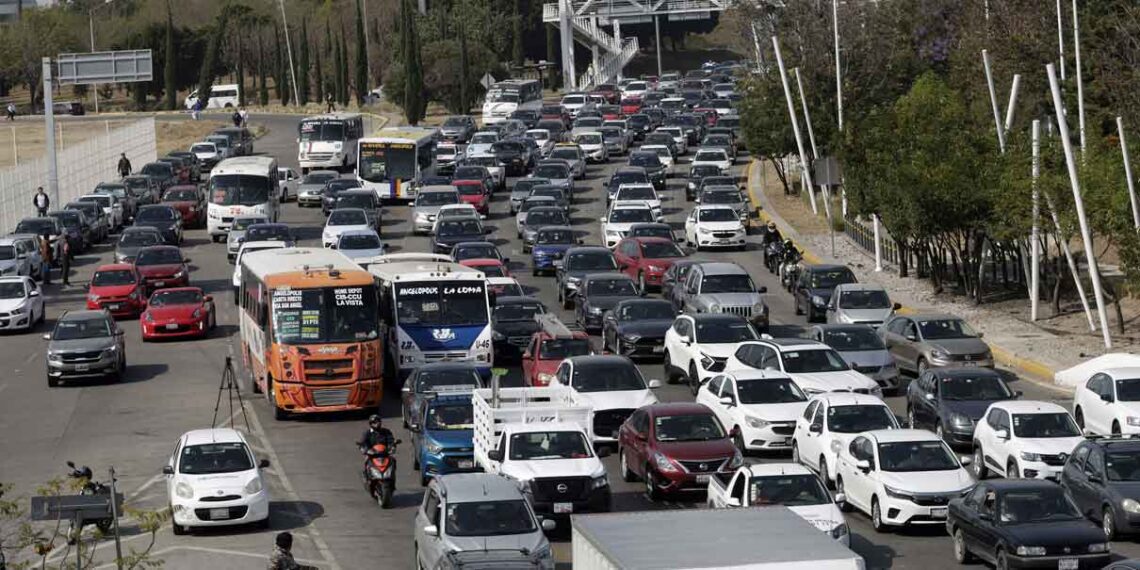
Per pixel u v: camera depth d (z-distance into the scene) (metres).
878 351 59.53
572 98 189.88
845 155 89.62
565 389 47.62
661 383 62.56
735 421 50.03
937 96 84.31
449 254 94.88
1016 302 79.38
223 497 42.16
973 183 76.44
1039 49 94.56
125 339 78.56
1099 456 40.31
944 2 122.75
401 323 62.00
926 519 40.06
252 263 63.25
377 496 45.50
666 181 133.12
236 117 186.25
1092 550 34.94
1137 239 64.31
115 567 39.38
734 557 22.95
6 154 187.00
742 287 71.88
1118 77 88.56
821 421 45.84
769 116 118.25
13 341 79.62
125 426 58.38
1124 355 59.28
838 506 38.78
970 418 49.00
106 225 117.62
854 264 93.62
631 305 68.62
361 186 122.69
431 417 48.72
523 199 116.31
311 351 57.34
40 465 52.25
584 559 25.00
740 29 125.81
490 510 35.81
